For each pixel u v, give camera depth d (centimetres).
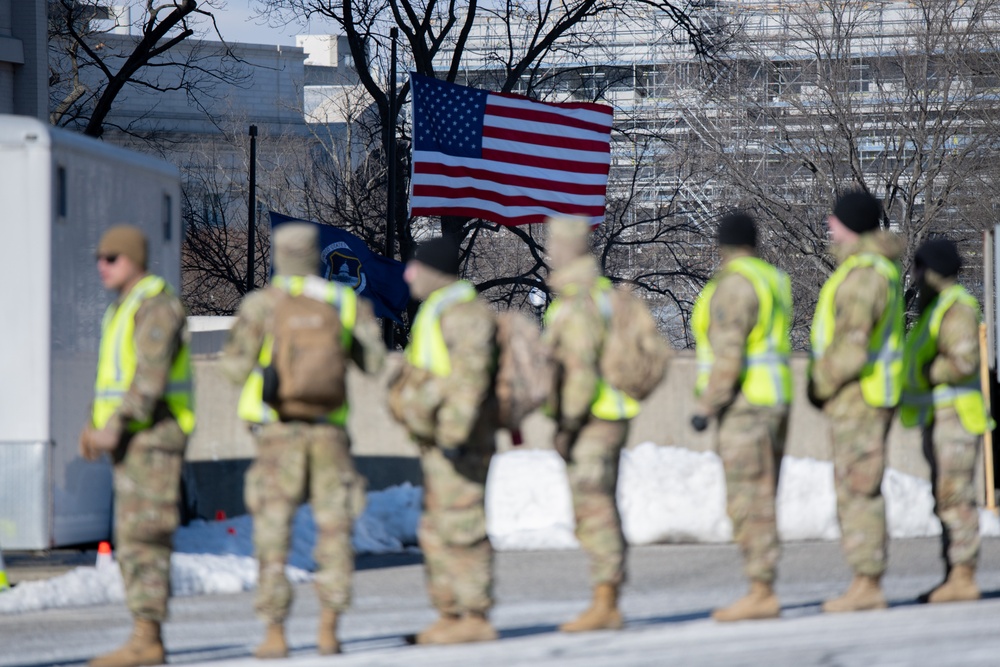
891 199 13012
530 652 1998
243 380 2075
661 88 16850
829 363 2228
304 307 2053
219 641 2438
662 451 4122
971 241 13900
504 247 18338
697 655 1911
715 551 3734
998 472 4691
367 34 11000
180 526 3900
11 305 3019
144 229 3588
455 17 11481
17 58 8125
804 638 2014
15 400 3020
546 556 3672
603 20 15038
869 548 2261
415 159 6500
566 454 2198
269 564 2075
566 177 6588
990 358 4441
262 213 18025
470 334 2066
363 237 11962
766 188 13512
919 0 13062
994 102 12588
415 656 2005
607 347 2161
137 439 2088
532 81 12219
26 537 3028
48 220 3027
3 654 2325
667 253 14662
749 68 14700
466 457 2131
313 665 1959
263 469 2069
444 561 2162
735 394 2211
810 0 14438
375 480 4247
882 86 14150
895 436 4428
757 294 2188
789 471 4038
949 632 2023
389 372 4284
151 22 9838
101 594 2955
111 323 2139
